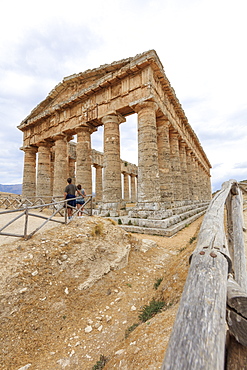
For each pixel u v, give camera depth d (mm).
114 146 15172
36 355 3326
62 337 3736
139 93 13727
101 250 6523
